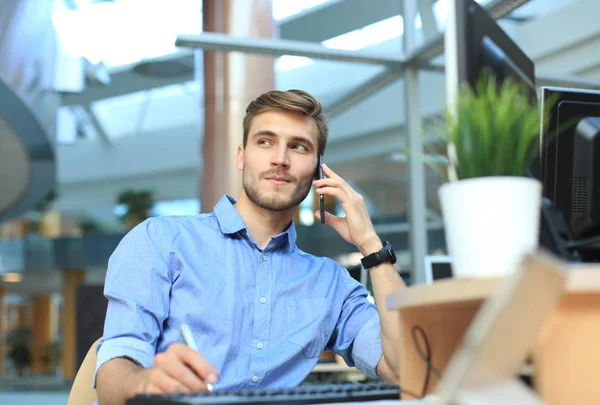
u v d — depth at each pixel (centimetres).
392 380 141
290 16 564
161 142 1503
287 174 149
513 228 70
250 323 142
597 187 114
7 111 750
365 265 134
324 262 160
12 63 745
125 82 1171
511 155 72
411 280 360
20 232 2030
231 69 427
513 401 54
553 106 116
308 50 335
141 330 125
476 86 100
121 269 135
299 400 80
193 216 153
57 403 1156
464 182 71
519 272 49
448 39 103
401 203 1547
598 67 584
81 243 1839
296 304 148
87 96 1206
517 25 631
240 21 427
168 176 1581
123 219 1894
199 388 90
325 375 352
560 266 49
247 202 153
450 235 74
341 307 156
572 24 592
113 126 1492
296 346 143
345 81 892
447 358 85
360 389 90
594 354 60
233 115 424
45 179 879
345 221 143
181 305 138
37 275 2008
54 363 2141
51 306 2233
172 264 141
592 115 117
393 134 1070
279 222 153
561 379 61
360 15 530
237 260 146
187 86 1370
